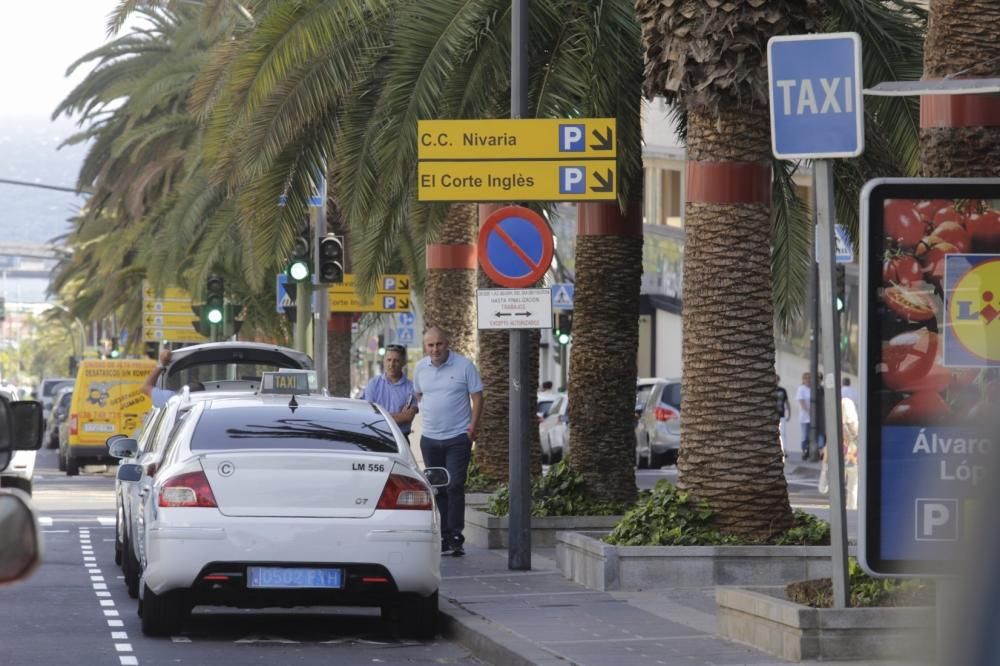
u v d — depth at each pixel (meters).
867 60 44.03
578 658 25.72
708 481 35.25
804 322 101.19
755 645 26.64
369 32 47.53
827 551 34.44
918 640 10.03
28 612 34.69
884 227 21.38
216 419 31.08
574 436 45.19
